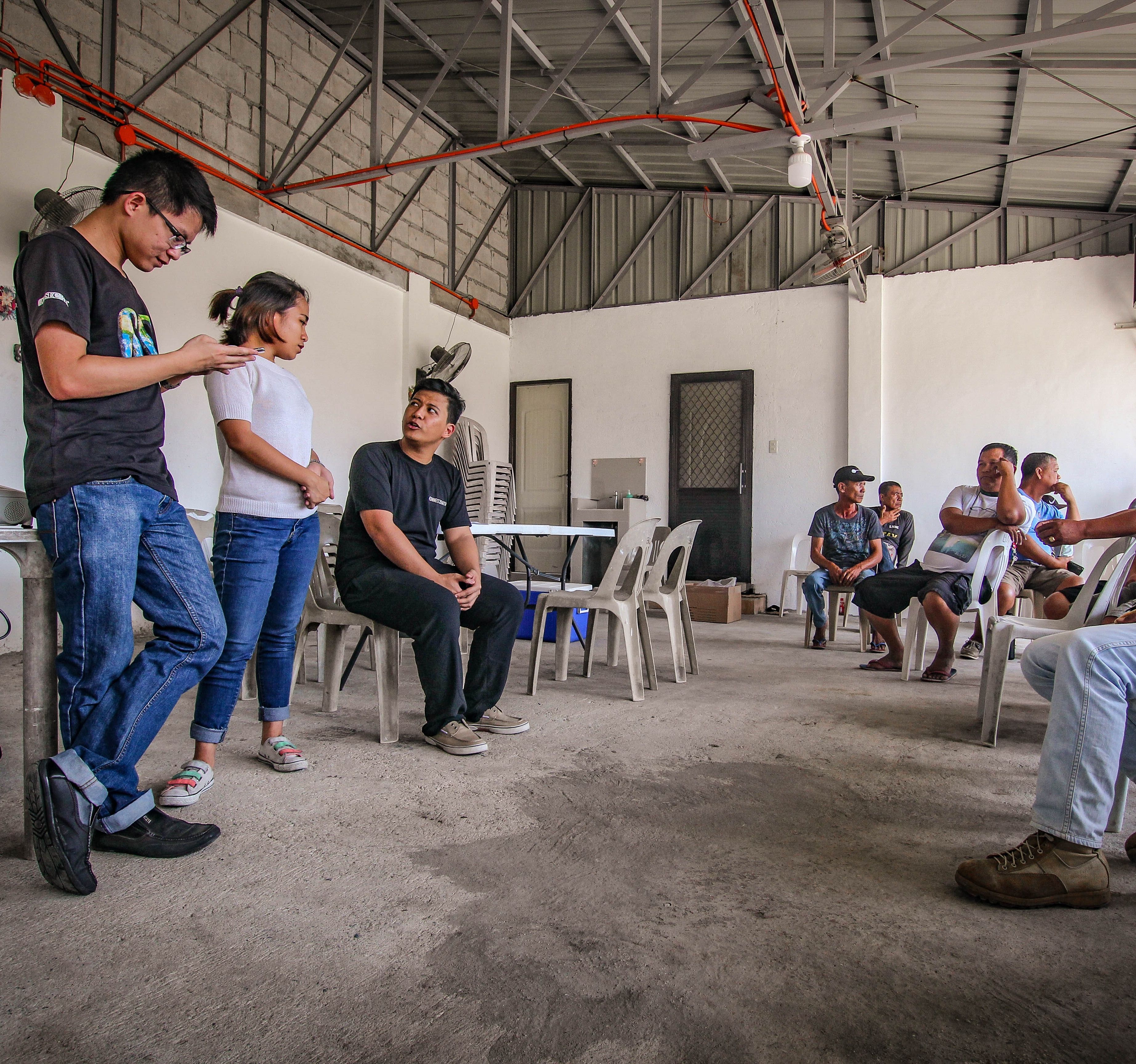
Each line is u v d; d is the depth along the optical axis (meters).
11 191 4.33
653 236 8.66
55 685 1.54
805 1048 1.06
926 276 7.54
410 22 6.14
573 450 8.92
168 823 1.68
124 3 4.98
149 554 1.57
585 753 2.50
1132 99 5.28
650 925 1.39
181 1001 1.14
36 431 1.46
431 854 1.69
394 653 2.60
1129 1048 1.07
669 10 5.24
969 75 5.24
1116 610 2.45
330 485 2.21
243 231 5.82
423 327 7.73
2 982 1.17
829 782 2.26
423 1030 1.08
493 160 8.63
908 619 3.98
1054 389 7.12
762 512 8.12
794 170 4.43
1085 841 1.48
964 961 1.29
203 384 5.39
